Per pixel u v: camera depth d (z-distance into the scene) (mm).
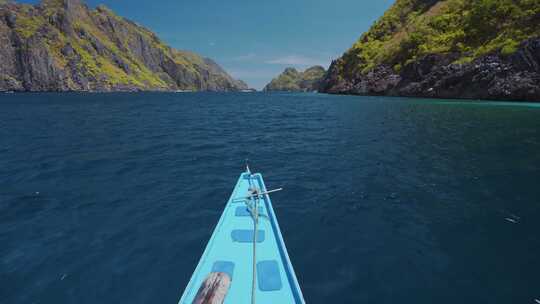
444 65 58875
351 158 15469
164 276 6000
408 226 8008
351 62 106562
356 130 24625
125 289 5633
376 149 17359
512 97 44219
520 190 10406
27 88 147375
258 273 5473
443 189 10711
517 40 45688
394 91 71938
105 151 17453
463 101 48500
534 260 6402
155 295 5473
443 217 8500
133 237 7531
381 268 6188
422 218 8461
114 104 60969
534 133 20672
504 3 52250
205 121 33094
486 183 11188
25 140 20703
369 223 8203
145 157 16047
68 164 14516
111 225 8180
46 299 5418
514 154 15273
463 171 12711
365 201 9758
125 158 15781
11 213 8938
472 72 50844
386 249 6906
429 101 51656
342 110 43406
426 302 5242
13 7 168875
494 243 7105
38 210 9156
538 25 44344
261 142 20328
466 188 10750
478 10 56656
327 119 33188
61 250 6945
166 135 23297
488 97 47844
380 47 95000
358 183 11539
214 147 18750
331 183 11586
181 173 13102
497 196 9930
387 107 44031
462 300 5285
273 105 62031
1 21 152375
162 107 54875
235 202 8672
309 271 6078
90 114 39688
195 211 9102
